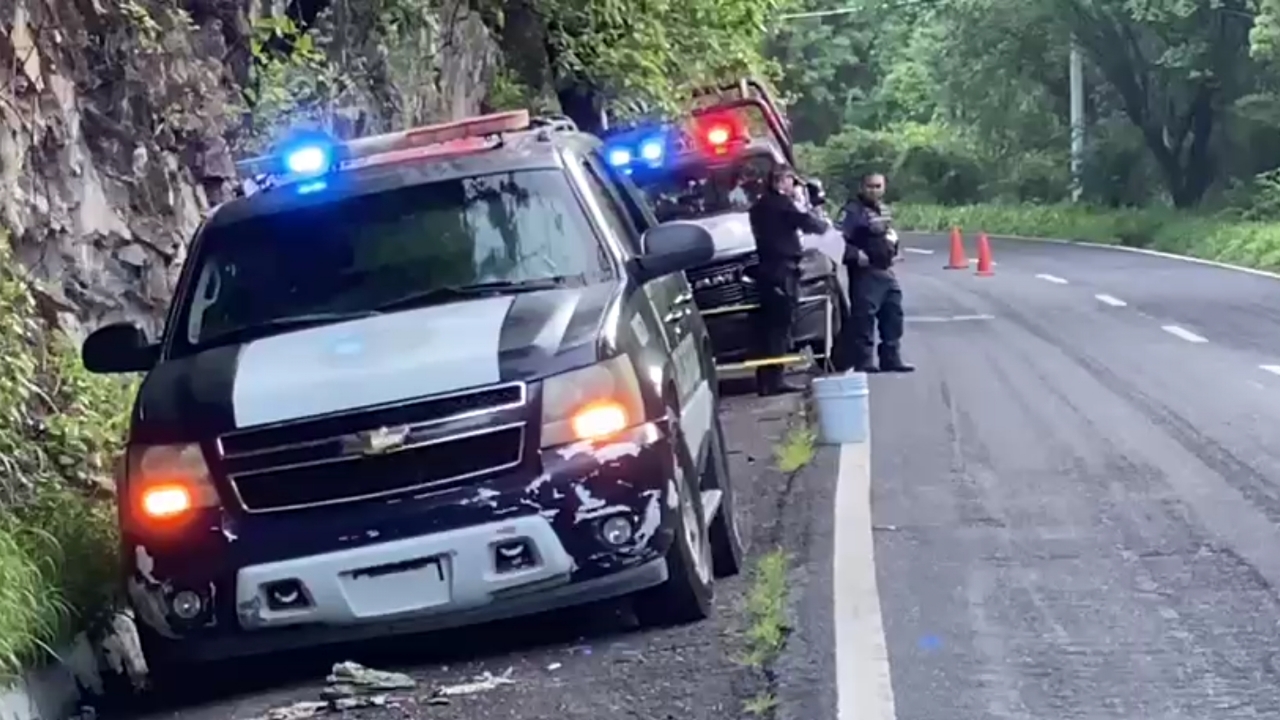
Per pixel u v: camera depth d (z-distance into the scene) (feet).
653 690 23.59
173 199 41.93
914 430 47.32
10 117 34.76
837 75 250.16
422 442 24.32
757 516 36.06
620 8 73.20
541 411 24.61
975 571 30.04
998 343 70.13
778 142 68.64
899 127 237.25
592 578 24.85
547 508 24.39
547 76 74.13
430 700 24.06
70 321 35.86
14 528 26.61
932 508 35.91
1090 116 177.88
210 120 44.52
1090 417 47.88
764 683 23.50
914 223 201.57
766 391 58.03
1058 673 23.90
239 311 28.17
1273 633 25.41
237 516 24.49
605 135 68.18
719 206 62.54
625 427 24.97
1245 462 39.47
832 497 37.63
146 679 27.45
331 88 51.34
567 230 28.58
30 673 24.21
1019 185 195.11
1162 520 33.65
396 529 24.23
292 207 29.43
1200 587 28.25
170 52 42.83
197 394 25.26
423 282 28.02
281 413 24.50
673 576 26.13
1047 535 32.78
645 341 26.66
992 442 44.45
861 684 23.38
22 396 29.89
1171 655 24.54
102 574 28.22
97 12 40.16
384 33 57.82
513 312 26.32
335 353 25.68
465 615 24.71
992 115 185.98
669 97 74.64
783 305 56.95
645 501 24.91
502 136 31.17
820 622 26.68
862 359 61.67
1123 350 64.59
